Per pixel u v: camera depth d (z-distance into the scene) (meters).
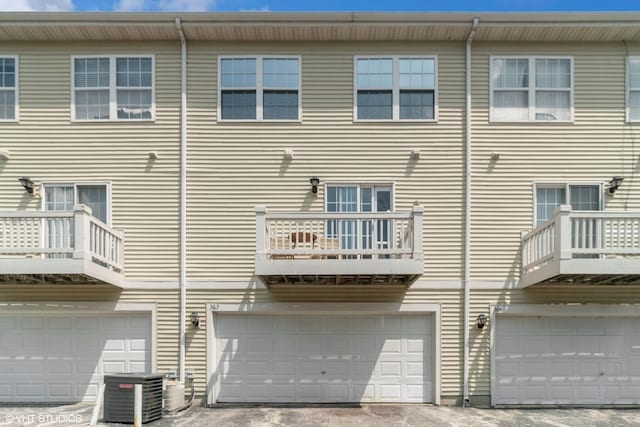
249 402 8.50
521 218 8.70
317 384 8.57
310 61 8.94
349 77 8.92
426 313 8.68
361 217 7.40
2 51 8.84
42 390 8.54
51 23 8.41
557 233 7.20
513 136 8.83
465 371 8.44
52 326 8.67
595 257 7.83
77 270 7.16
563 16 8.41
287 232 8.12
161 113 8.84
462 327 8.53
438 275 8.62
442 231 8.70
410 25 8.53
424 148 8.84
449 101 8.88
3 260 7.15
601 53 8.88
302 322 8.70
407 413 7.89
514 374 8.52
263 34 8.76
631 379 8.53
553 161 8.78
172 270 8.62
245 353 8.62
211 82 8.90
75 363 8.59
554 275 7.29
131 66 8.91
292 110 8.93
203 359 8.48
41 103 8.82
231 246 8.67
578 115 8.84
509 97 8.91
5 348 8.62
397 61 8.94
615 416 7.82
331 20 8.50
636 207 8.68
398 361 8.62
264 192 8.77
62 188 8.77
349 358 8.62
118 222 8.66
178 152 8.80
